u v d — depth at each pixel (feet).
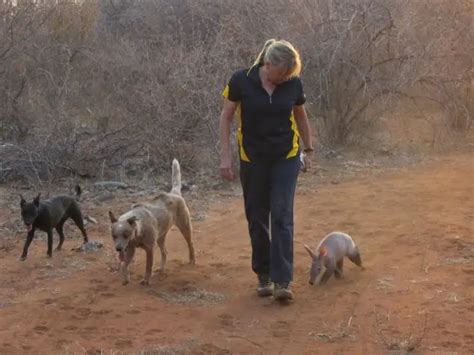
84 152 39.63
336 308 21.75
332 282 24.11
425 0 48.91
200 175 39.50
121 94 45.14
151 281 24.80
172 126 41.09
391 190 36.50
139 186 38.11
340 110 45.62
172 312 21.90
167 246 28.94
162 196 25.45
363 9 45.19
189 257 26.71
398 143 46.42
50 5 54.34
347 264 25.88
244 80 21.65
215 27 51.49
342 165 42.22
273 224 21.81
